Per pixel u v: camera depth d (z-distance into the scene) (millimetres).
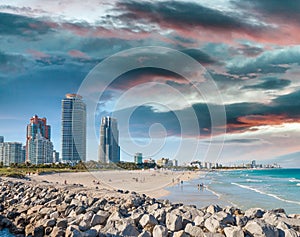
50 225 8805
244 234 6629
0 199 15547
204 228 7254
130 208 9969
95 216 8383
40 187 16625
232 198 27188
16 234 9078
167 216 7762
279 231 6852
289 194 32719
